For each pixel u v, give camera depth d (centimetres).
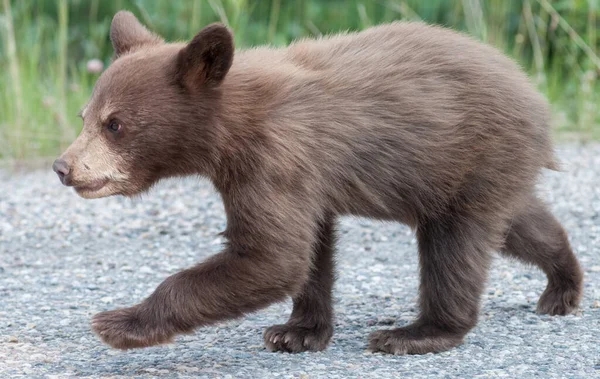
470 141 1053
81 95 2186
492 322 1168
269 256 980
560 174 1923
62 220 1688
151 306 968
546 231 1188
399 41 1091
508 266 1405
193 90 989
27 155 2069
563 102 2348
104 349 1085
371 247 1535
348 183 1037
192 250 1542
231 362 1035
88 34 2641
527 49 2548
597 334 1110
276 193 983
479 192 1066
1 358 1046
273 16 2338
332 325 1111
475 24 2298
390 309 1241
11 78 2162
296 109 1008
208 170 1006
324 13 2675
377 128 1034
